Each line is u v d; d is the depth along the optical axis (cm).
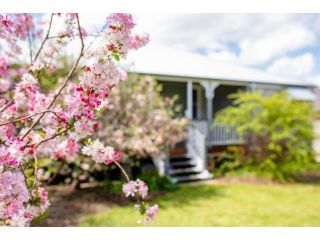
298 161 1046
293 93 1566
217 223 632
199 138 1126
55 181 905
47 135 242
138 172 1022
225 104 1525
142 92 848
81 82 211
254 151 1131
